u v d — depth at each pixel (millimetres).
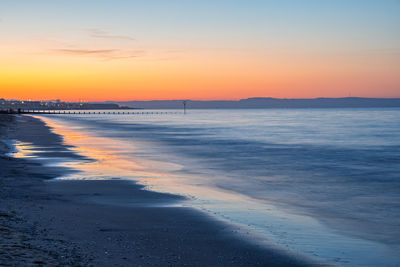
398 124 118562
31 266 7879
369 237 12484
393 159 36438
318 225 13820
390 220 14805
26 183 20625
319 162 33906
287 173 27391
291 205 17250
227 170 28547
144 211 14969
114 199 17250
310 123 131250
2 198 16125
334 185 22750
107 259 9070
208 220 13758
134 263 8992
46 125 104875
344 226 13781
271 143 53906
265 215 15039
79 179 22781
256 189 21172
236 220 14000
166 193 19031
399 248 11383
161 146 48156
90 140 56625
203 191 20047
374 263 10148
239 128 98500
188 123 135375
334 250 11062
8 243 9461
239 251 10523
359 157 38062
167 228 12555
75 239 10656
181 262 9406
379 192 20672
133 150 42781
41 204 15430
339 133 76938
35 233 10828
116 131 82188
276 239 11844
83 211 14594
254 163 32844
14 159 31266
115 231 11961
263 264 9641
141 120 172750
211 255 10086
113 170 27188
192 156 37656
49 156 34812
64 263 8359
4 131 72188
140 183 21922
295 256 10352
